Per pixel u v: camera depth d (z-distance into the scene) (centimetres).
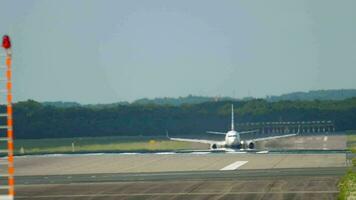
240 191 17238
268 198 15650
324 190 16975
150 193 17388
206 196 16400
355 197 15112
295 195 16075
